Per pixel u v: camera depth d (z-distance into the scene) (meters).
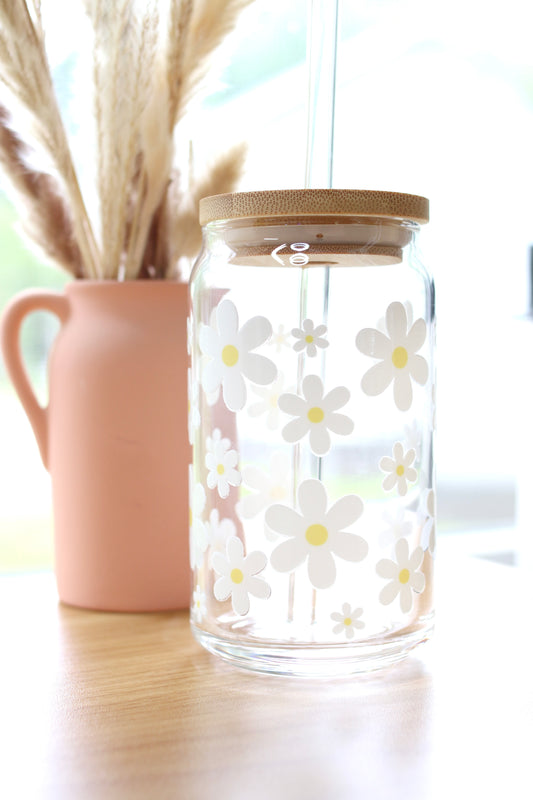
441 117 1.09
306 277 0.41
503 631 0.48
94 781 0.31
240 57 0.75
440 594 0.56
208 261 0.44
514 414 1.14
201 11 0.48
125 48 0.48
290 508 0.41
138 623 0.50
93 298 0.51
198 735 0.35
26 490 1.02
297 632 0.41
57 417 0.52
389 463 0.42
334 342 0.41
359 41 1.00
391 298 0.42
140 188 0.51
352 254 0.41
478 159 1.12
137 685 0.40
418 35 1.05
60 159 0.49
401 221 0.42
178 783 0.31
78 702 0.38
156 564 0.51
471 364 1.13
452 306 1.13
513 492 1.16
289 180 0.81
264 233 0.41
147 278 0.53
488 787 0.30
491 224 1.13
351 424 0.41
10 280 0.90
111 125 0.49
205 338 0.44
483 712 0.37
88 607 0.53
